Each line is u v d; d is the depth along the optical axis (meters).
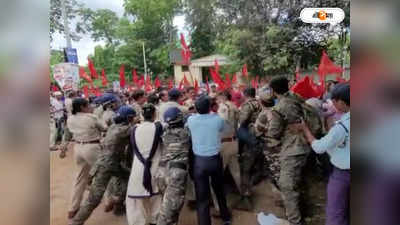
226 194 4.21
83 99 3.74
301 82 3.29
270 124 3.16
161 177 3.09
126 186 3.78
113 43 30.16
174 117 3.14
